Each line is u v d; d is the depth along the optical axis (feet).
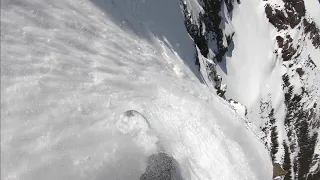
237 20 153.89
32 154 15.56
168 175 19.07
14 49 19.03
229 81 120.37
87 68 23.11
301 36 182.09
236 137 33.35
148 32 37.76
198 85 38.42
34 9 22.24
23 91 17.62
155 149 19.47
